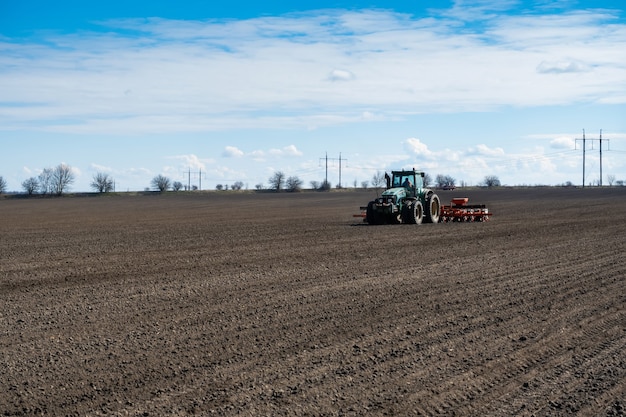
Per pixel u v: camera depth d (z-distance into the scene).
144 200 80.94
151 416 5.92
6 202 81.88
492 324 9.36
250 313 10.15
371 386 6.68
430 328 9.12
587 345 8.25
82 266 16.12
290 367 7.30
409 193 29.72
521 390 6.61
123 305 10.90
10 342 8.50
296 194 97.56
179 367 7.32
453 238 22.30
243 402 6.24
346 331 8.95
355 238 22.56
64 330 9.12
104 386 6.71
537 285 12.66
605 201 55.03
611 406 6.20
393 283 12.95
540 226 27.80
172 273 14.62
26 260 17.62
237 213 44.41
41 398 6.41
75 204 70.50
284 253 18.28
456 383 6.79
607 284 12.74
